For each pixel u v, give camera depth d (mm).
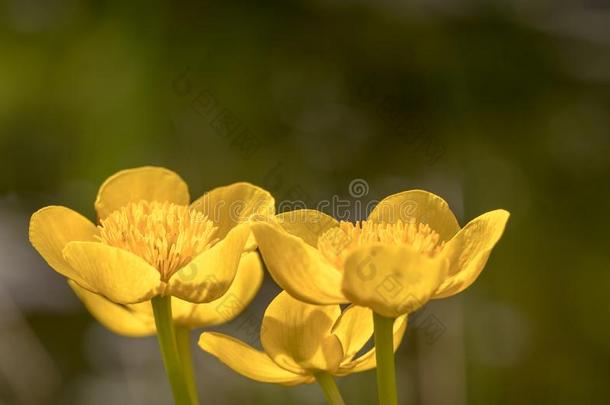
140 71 643
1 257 758
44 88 668
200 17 648
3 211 749
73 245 378
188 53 643
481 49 665
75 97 663
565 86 679
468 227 384
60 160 685
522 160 666
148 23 646
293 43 660
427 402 617
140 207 393
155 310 389
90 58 661
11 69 667
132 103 643
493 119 666
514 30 672
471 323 629
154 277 382
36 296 761
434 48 663
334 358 388
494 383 624
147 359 725
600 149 677
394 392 380
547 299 661
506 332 636
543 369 651
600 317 660
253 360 391
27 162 698
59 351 750
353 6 667
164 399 706
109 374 735
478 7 669
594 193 671
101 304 418
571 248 667
